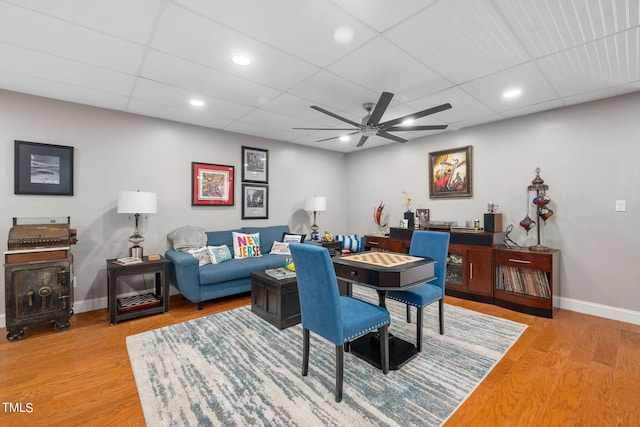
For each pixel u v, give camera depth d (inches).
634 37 79.8
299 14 70.8
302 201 216.1
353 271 88.7
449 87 113.1
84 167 131.3
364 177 229.3
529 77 104.5
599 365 86.4
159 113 144.2
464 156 168.7
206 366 85.5
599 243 125.3
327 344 99.9
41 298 106.3
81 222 130.8
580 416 65.6
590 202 127.3
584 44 83.7
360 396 72.6
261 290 123.4
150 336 105.3
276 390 74.6
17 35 78.9
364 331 76.3
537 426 62.9
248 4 67.2
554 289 125.4
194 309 134.4
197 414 66.0
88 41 82.2
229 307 137.2
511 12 70.4
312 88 114.3
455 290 154.3
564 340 102.6
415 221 182.4
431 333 108.4
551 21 73.7
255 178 190.1
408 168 199.5
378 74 102.6
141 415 66.1
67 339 103.3
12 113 115.7
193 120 155.9
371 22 74.0
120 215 140.6
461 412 67.2
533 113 142.9
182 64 95.5
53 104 124.0
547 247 131.9
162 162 153.2
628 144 118.3
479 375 81.7
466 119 152.5
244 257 162.2
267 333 108.0
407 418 65.1
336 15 71.2
